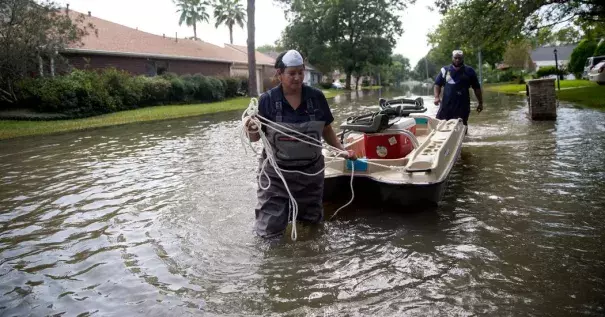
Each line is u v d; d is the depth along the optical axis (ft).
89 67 66.90
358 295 8.99
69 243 12.41
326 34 160.35
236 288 9.46
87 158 26.07
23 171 22.77
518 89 84.12
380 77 294.46
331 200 14.99
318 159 12.58
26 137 37.86
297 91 12.01
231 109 64.54
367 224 12.96
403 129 15.62
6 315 8.75
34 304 9.14
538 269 9.78
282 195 12.30
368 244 11.51
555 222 12.44
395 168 14.34
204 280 9.87
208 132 36.70
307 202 12.69
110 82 59.67
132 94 62.75
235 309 8.65
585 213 13.01
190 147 28.66
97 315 8.63
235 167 21.33
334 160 14.67
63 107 52.47
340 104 70.23
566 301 8.48
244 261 10.75
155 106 69.36
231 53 118.83
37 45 52.80
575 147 22.38
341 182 14.49
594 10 53.98
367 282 9.50
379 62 164.76
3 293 9.65
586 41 113.80
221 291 9.37
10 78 52.54
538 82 33.27
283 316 8.34
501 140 25.89
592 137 24.84
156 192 17.35
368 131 15.39
